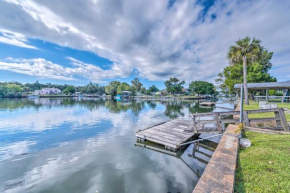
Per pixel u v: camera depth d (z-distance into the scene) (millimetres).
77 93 88250
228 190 1788
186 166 4496
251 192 1956
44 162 4711
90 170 4203
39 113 15703
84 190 3291
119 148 6055
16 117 13203
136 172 4102
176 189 3309
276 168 2586
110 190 3277
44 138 7348
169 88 66312
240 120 5000
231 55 17078
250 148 3662
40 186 3447
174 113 17172
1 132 8438
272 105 8898
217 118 6324
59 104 27359
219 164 2551
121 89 67125
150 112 17953
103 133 8375
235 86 17047
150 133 7164
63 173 4027
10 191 3281
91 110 19188
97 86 91125
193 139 7062
